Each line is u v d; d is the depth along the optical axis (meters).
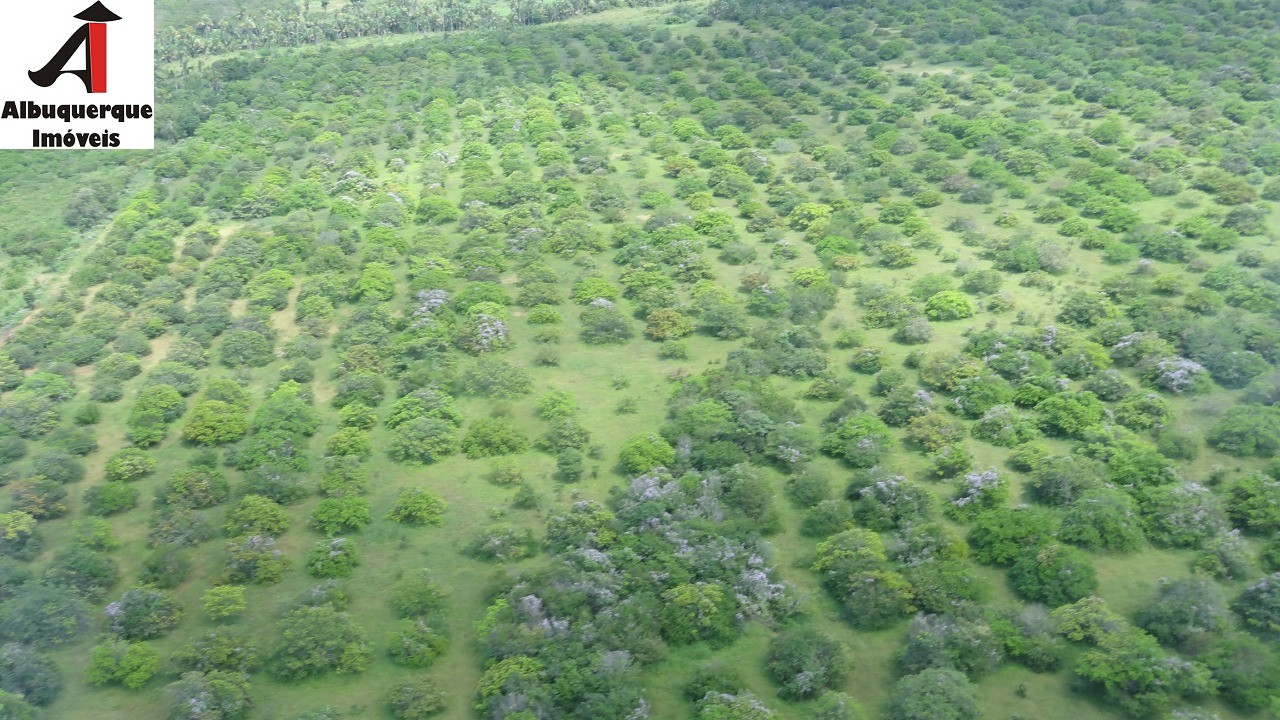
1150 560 66.56
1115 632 59.34
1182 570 65.56
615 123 146.88
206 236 116.75
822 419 82.12
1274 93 140.25
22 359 93.69
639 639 60.50
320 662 60.16
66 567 67.88
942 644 58.94
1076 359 85.50
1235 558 64.69
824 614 63.81
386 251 110.56
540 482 76.44
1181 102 140.88
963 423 80.62
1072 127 137.12
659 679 59.62
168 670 60.84
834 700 55.66
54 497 75.38
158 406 85.12
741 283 103.94
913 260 106.88
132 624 63.66
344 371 90.50
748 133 144.25
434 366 90.50
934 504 72.06
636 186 128.50
